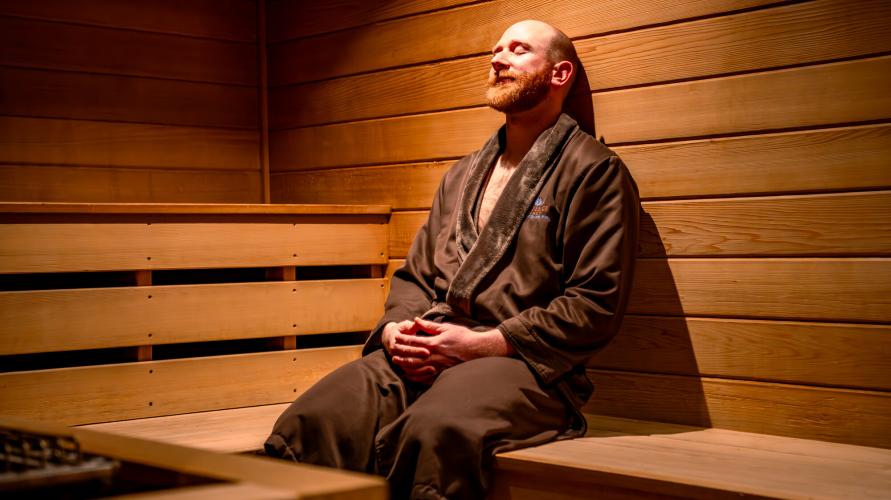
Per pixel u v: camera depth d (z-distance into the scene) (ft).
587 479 5.86
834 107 6.85
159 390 8.13
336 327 8.96
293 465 3.27
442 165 9.01
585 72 8.01
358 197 9.62
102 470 3.06
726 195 7.33
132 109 9.56
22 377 7.60
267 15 10.21
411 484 6.20
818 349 6.91
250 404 8.54
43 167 9.12
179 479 3.14
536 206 7.13
